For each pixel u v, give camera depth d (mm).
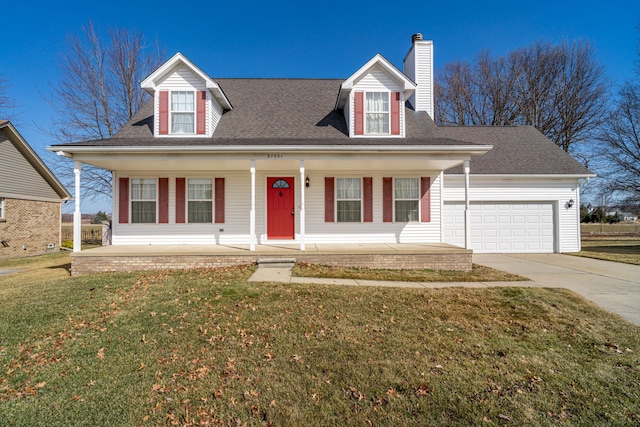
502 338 4211
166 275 7785
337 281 7121
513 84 25766
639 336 4289
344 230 11047
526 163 12734
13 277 8789
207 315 4945
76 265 8711
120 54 19734
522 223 12523
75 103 18953
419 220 11133
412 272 8461
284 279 7184
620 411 2785
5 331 4457
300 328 4477
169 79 10258
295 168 10656
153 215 10750
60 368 3494
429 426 2588
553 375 3340
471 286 6824
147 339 4164
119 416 2723
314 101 12391
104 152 8609
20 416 2725
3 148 14203
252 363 3566
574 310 5281
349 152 8945
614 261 10258
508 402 2891
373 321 4754
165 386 3143
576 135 22234
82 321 4793
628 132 18453
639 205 18625
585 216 35875
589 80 21906
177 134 10117
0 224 14008
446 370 3416
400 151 8906
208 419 2676
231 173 10930
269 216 11016
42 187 16484
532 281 7348
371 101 10562
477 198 12414
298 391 3055
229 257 8836
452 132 14602
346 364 3533
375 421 2646
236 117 11328
